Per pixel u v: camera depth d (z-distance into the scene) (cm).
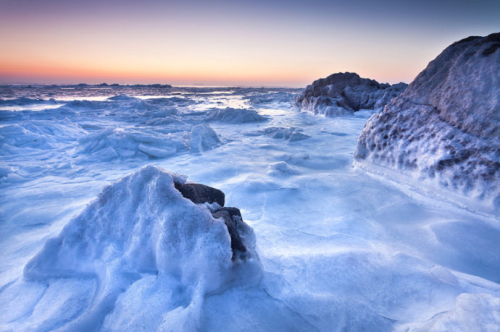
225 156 500
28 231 231
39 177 387
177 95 2747
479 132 266
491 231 228
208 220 136
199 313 116
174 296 124
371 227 238
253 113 1039
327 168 435
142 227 142
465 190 267
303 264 163
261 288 139
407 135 339
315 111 1246
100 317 114
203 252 128
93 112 1159
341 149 556
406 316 125
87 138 539
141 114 1109
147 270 138
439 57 337
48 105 1412
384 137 371
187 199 143
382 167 371
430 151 304
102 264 140
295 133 671
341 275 154
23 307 130
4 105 1306
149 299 119
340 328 117
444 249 202
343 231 228
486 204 249
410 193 312
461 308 102
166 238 132
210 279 127
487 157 254
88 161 463
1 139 520
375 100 1230
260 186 332
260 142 638
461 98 289
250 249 148
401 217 259
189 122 962
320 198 306
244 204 288
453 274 157
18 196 309
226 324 115
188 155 512
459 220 245
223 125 935
